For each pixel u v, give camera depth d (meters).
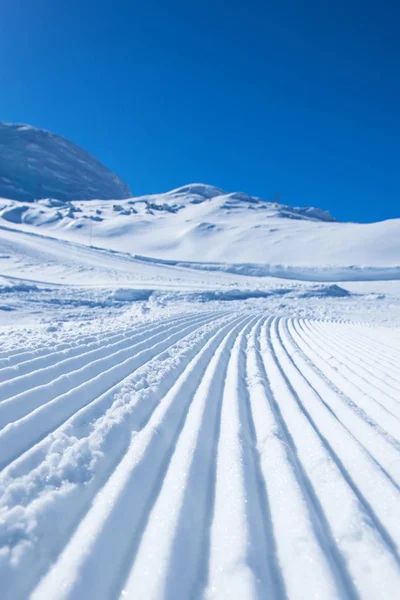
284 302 28.20
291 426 4.07
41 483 2.60
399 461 3.30
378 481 2.94
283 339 10.51
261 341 9.85
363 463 3.22
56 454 2.97
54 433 3.36
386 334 12.70
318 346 9.55
